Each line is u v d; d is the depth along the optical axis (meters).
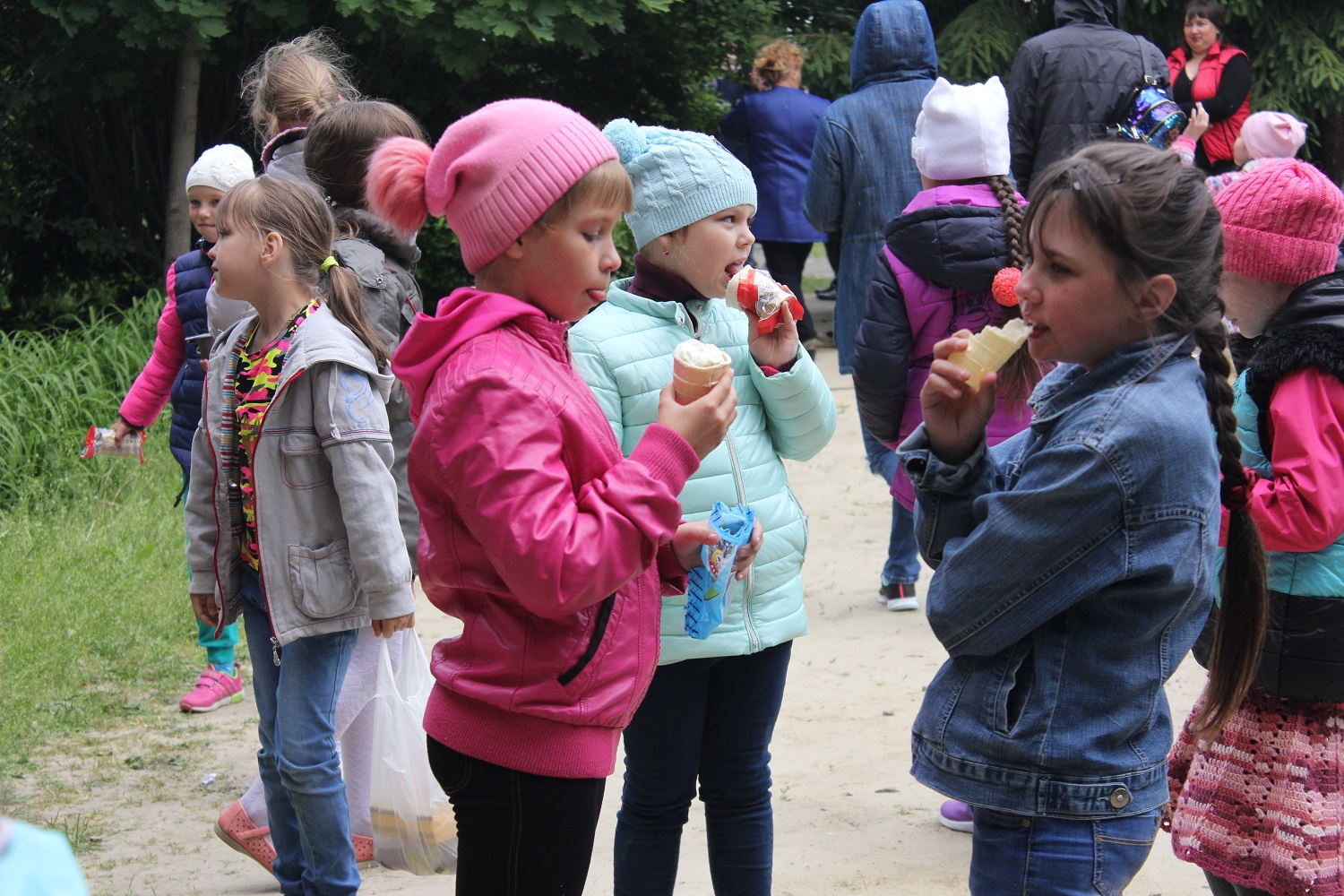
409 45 10.54
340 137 3.72
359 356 3.15
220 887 3.69
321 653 3.20
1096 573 2.11
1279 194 2.65
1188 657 5.39
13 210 11.26
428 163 2.34
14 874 0.93
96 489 7.56
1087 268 2.10
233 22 10.39
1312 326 2.60
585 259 2.23
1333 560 2.61
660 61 12.91
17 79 10.99
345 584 3.17
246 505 3.22
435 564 2.23
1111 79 6.23
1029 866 2.19
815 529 7.43
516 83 12.86
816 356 12.25
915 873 3.68
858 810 4.09
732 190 3.03
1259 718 2.72
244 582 3.30
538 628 2.20
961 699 2.25
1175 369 2.15
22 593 5.86
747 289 2.97
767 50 11.04
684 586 2.47
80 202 11.98
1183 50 9.98
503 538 2.04
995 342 2.20
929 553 2.33
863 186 6.37
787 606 3.04
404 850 3.67
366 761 3.81
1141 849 2.22
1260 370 2.62
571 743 2.22
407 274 3.81
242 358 3.25
